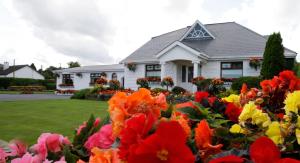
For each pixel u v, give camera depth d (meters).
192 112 1.39
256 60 18.86
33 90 41.28
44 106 11.91
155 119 0.90
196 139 1.05
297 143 1.16
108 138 1.19
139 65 24.06
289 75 1.85
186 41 23.48
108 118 1.40
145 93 1.07
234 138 1.15
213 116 1.50
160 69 23.23
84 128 1.38
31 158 1.10
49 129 6.15
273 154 0.77
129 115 1.00
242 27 23.62
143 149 0.76
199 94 1.93
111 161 0.88
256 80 16.33
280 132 1.17
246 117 1.24
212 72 20.72
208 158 0.95
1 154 1.15
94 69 30.75
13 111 9.81
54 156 1.20
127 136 0.84
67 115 8.78
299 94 1.28
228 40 22.08
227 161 0.76
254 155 0.78
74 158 1.17
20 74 64.06
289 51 18.44
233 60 20.06
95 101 16.19
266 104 1.85
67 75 34.78
